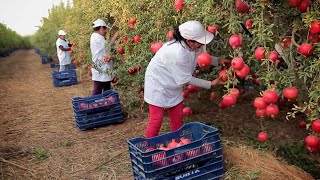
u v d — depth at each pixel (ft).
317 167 12.44
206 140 10.58
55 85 33.71
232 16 9.75
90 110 18.04
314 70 9.86
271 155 12.34
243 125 16.58
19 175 13.29
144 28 15.47
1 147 16.15
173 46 11.72
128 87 19.98
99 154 14.67
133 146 10.55
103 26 19.79
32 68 56.70
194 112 18.65
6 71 53.36
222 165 10.94
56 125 19.39
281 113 18.03
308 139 10.00
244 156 11.93
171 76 12.31
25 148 15.96
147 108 20.13
